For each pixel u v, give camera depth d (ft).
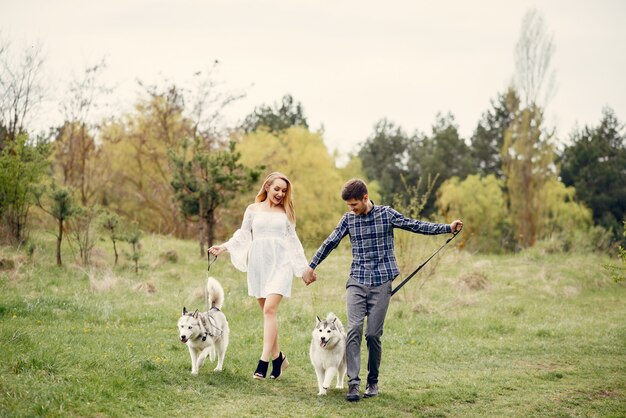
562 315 37.88
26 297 32.58
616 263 58.49
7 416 14.24
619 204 152.76
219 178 55.26
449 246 56.70
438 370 24.04
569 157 161.68
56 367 18.12
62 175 79.71
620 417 18.11
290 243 21.33
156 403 17.07
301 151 95.86
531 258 63.67
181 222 81.87
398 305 37.83
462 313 36.81
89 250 47.67
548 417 18.22
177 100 84.17
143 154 85.76
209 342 20.49
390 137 199.82
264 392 19.39
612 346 29.07
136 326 29.30
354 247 19.62
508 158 109.09
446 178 168.96
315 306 36.29
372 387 19.54
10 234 50.44
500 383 22.04
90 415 15.33
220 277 45.83
